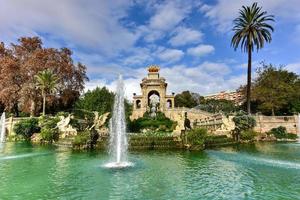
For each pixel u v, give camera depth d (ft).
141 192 35.99
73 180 42.57
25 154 72.54
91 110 184.75
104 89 199.11
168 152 76.02
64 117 121.39
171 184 40.09
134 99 228.43
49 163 58.13
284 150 80.28
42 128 121.29
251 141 111.14
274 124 132.57
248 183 40.52
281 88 158.10
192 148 81.20
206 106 245.04
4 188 37.93
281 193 35.37
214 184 39.99
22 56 175.52
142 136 87.15
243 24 147.02
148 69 240.12
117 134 76.69
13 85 162.61
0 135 143.02
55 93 175.42
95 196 34.32
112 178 43.98
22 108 169.58
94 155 70.49
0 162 59.52
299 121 131.54
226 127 110.32
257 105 184.44
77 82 189.37
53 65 169.48
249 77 143.13
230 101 307.78
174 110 197.16
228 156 67.51
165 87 229.04
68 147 88.89
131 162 59.00
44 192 36.04
